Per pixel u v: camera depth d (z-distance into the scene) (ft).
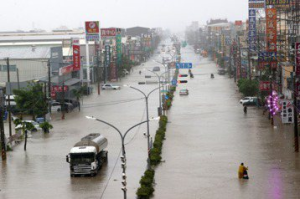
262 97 364.38
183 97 451.94
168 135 269.85
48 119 332.39
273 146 233.76
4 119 336.70
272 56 339.77
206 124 302.66
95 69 615.98
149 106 391.86
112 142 252.21
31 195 165.89
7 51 469.98
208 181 176.65
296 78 267.80
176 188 169.17
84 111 376.48
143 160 211.61
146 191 158.20
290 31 386.93
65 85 389.39
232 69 649.20
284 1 347.15
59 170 198.59
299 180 174.40
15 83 414.62
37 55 462.19
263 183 171.83
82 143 192.13
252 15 453.99
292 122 293.64
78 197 162.09
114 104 410.52
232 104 392.27
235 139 253.24
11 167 205.98
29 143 258.57
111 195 162.91
